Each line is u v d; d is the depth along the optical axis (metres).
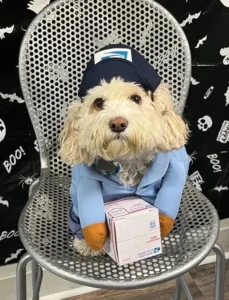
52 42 0.99
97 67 0.84
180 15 1.19
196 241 0.86
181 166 0.89
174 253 0.84
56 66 1.00
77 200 0.85
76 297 1.45
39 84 1.00
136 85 0.83
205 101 1.31
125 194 0.87
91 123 0.79
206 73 1.27
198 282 1.48
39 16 0.98
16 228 1.30
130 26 1.00
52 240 0.88
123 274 0.80
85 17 0.99
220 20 1.22
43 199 0.97
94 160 0.86
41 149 1.03
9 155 1.22
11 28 1.10
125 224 0.79
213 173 1.42
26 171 1.25
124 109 0.77
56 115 1.02
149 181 0.86
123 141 0.76
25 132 1.20
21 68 0.99
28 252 0.86
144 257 0.83
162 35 1.01
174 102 1.03
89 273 0.81
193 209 0.94
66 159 0.85
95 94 0.82
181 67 1.02
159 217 0.84
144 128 0.77
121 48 0.85
